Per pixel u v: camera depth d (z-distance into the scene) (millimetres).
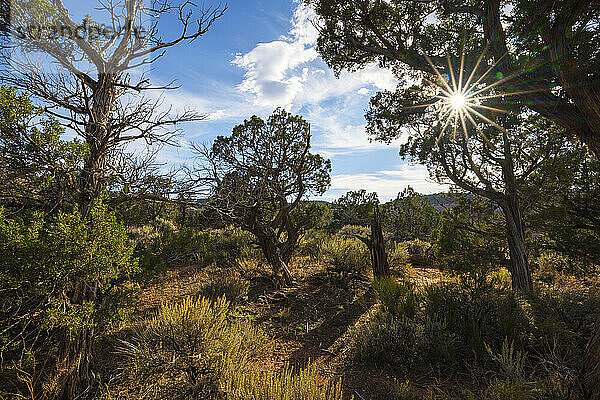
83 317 3484
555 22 4988
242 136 12188
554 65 5047
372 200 28188
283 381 3232
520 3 5746
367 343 5543
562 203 8367
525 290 8375
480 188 10414
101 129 4203
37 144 3721
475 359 4805
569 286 9797
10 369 3691
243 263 11906
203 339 4094
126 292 4020
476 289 6379
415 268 14992
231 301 7863
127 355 4211
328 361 5379
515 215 9961
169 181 4727
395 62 10047
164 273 5699
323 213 17188
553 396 3369
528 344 5336
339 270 11672
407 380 4574
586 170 8008
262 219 11922
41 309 3375
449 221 11578
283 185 11852
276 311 7746
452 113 9422
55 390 3473
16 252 3070
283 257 11281
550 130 8555
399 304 6598
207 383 3672
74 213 3506
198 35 4477
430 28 8766
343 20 9016
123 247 3719
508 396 3285
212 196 5719
